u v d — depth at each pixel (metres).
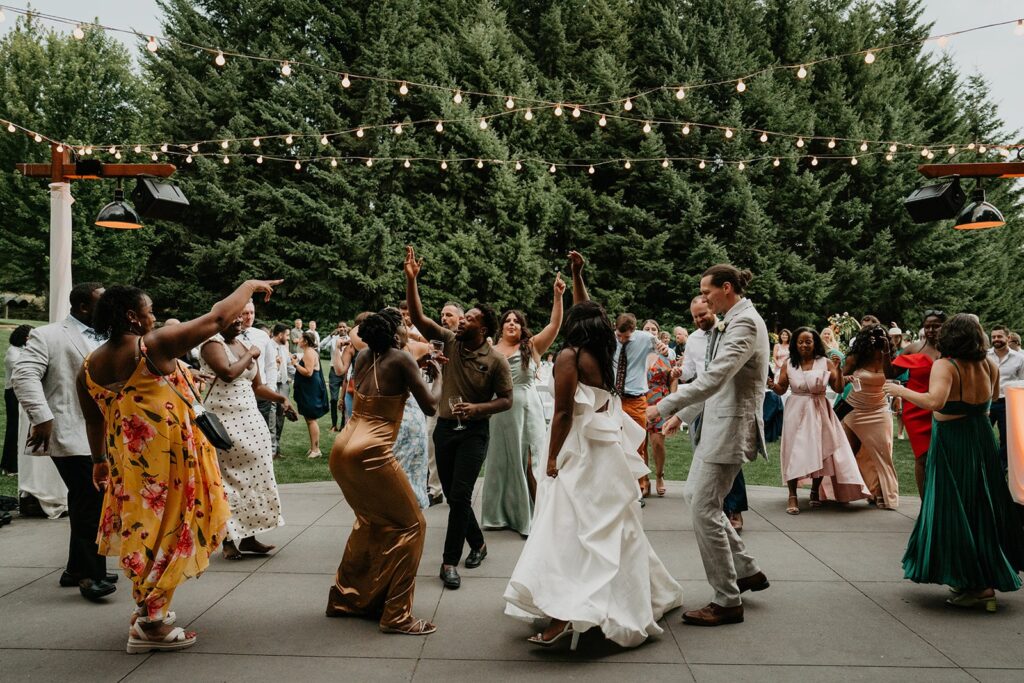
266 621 3.79
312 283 24.59
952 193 6.20
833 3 29.70
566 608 3.28
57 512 5.85
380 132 25.38
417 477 5.39
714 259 24.61
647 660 3.34
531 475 5.80
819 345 6.39
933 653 3.41
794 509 6.25
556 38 27.52
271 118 24.61
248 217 25.19
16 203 24.45
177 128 25.66
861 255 26.27
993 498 4.00
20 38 25.69
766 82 25.78
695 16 27.42
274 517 4.91
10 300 35.78
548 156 26.34
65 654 3.37
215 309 3.46
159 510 3.41
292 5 26.16
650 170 25.92
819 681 3.13
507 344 5.71
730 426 3.73
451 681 3.12
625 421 3.68
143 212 6.53
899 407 11.41
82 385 3.54
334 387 11.12
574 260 5.45
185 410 3.54
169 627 3.47
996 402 7.89
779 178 26.75
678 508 6.47
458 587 4.32
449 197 25.64
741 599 4.14
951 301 25.97
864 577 4.55
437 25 28.06
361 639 3.56
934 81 31.41
